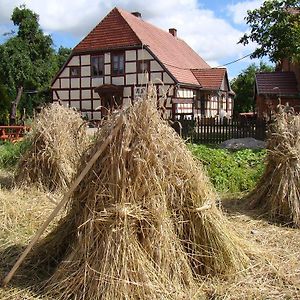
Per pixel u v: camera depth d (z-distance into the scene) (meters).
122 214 3.76
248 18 21.00
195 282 4.08
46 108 8.93
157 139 4.00
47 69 36.38
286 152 6.33
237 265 4.29
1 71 34.31
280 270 4.39
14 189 8.00
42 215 6.36
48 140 8.31
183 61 39.38
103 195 3.87
